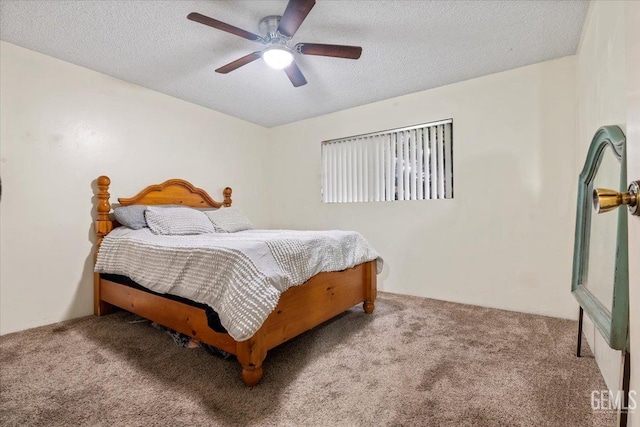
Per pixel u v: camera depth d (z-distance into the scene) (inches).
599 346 68.8
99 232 107.7
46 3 75.0
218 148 154.1
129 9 77.5
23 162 94.8
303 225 167.5
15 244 93.1
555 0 75.0
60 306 101.4
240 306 60.9
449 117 122.5
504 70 110.7
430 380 64.7
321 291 85.2
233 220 131.7
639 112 28.0
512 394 59.8
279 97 135.8
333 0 74.4
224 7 76.8
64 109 103.3
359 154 149.3
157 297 84.4
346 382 64.2
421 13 79.6
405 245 133.6
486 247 115.3
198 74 113.7
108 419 53.2
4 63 91.5
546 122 104.7
